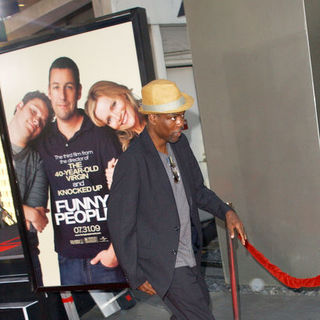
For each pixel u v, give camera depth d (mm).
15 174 4078
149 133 2900
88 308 5047
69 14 8117
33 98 3957
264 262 3846
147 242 2844
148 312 4875
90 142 3867
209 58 4945
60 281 4102
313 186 4492
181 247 2883
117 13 3656
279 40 4465
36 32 8883
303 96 4410
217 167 5078
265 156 4742
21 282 4668
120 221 2771
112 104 3766
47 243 4094
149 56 3686
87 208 3949
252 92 4719
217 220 5148
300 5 4285
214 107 4996
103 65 3750
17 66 3961
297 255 4703
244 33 4672
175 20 6684
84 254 4016
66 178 3969
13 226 7832
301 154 4512
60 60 3848
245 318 4398
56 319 4590
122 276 3953
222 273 5543
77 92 3844
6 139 4051
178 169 2945
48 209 4055
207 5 4855
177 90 2822
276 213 4766
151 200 2828
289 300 4598
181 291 2836
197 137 7426
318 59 4402
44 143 3984
